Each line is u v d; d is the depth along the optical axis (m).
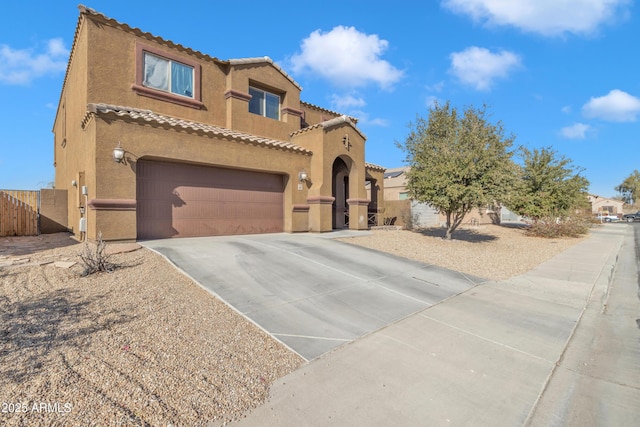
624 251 16.97
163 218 10.63
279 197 14.16
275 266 8.20
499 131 14.90
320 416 3.21
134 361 3.78
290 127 15.99
